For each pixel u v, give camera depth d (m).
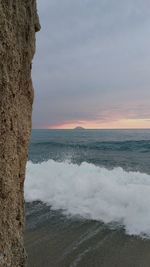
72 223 7.12
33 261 5.38
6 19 2.74
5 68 2.69
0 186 2.62
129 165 17.06
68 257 5.50
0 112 2.61
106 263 5.28
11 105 2.82
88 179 10.12
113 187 9.16
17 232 2.99
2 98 2.63
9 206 2.81
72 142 34.75
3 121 2.66
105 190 9.01
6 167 2.74
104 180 9.99
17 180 3.05
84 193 9.04
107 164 17.47
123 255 5.54
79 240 6.20
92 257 5.49
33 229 6.81
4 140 2.69
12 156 2.87
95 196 8.77
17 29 3.01
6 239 2.68
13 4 2.94
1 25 2.63
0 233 2.57
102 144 31.94
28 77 3.35
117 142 33.50
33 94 3.54
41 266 5.21
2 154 2.66
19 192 3.16
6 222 2.72
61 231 6.66
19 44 3.05
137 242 6.07
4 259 2.58
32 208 8.23
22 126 3.14
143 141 33.62
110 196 8.55
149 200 8.00
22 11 3.17
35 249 5.82
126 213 7.53
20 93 3.10
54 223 7.12
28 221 7.30
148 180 10.38
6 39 2.71
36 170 11.90
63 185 9.80
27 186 9.87
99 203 8.23
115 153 24.28
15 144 2.95
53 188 9.59
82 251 5.71
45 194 9.21
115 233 6.52
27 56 3.30
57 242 6.10
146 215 7.29
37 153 23.83
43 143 33.16
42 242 6.12
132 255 5.54
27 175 11.10
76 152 24.75
